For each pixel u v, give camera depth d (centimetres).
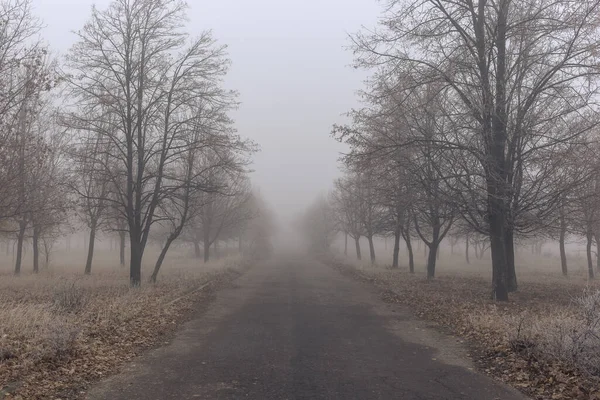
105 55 1931
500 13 1422
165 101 2019
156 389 682
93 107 1903
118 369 789
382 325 1190
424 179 1542
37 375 711
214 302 1617
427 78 1435
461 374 754
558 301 1497
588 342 716
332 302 1628
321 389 678
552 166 1405
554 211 1565
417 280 2356
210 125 2033
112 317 1127
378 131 1495
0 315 1009
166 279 2217
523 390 670
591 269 2647
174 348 942
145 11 1964
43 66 1592
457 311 1307
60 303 1223
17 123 1546
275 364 815
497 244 1523
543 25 1346
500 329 973
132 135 2020
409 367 798
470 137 1485
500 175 1406
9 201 1638
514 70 1477
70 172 2017
